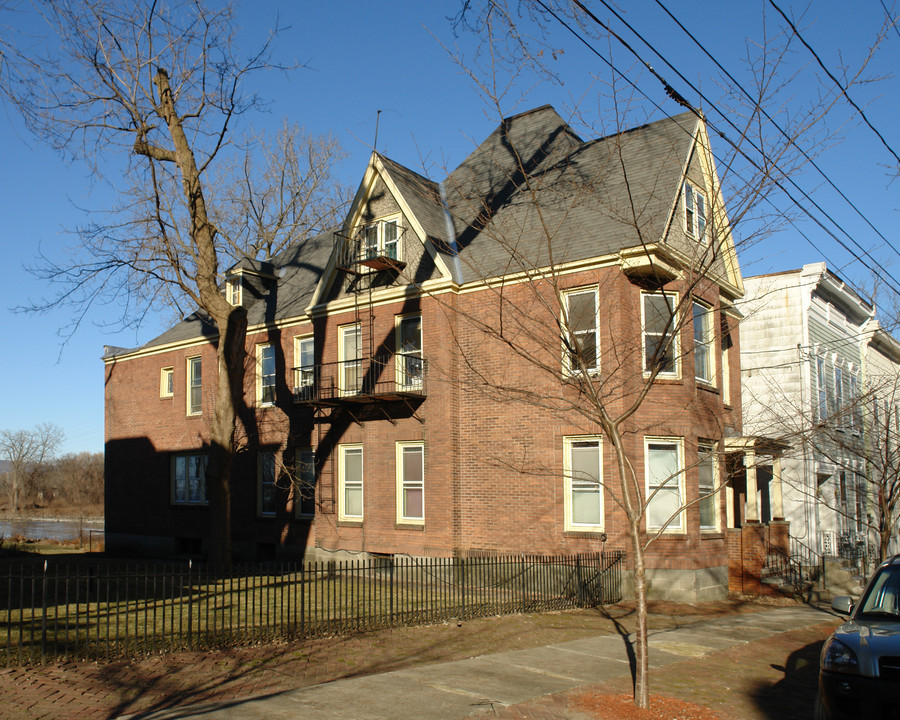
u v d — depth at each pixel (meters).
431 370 21.62
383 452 22.72
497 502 20.42
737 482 23.97
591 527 19.12
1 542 31.00
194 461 30.02
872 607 8.73
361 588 18.27
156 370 32.12
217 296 21.08
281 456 26.20
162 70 20.33
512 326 20.14
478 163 24.77
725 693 9.93
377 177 23.89
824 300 27.67
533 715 8.55
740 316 23.70
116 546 32.62
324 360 24.72
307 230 44.53
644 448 18.95
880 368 33.91
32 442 117.44
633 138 20.44
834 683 7.45
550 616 15.67
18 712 8.07
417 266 22.45
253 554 26.70
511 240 20.72
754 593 20.58
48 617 13.17
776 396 25.14
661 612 16.91
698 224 20.45
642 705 8.94
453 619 14.60
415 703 8.80
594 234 19.33
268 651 11.37
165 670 10.00
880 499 17.55
